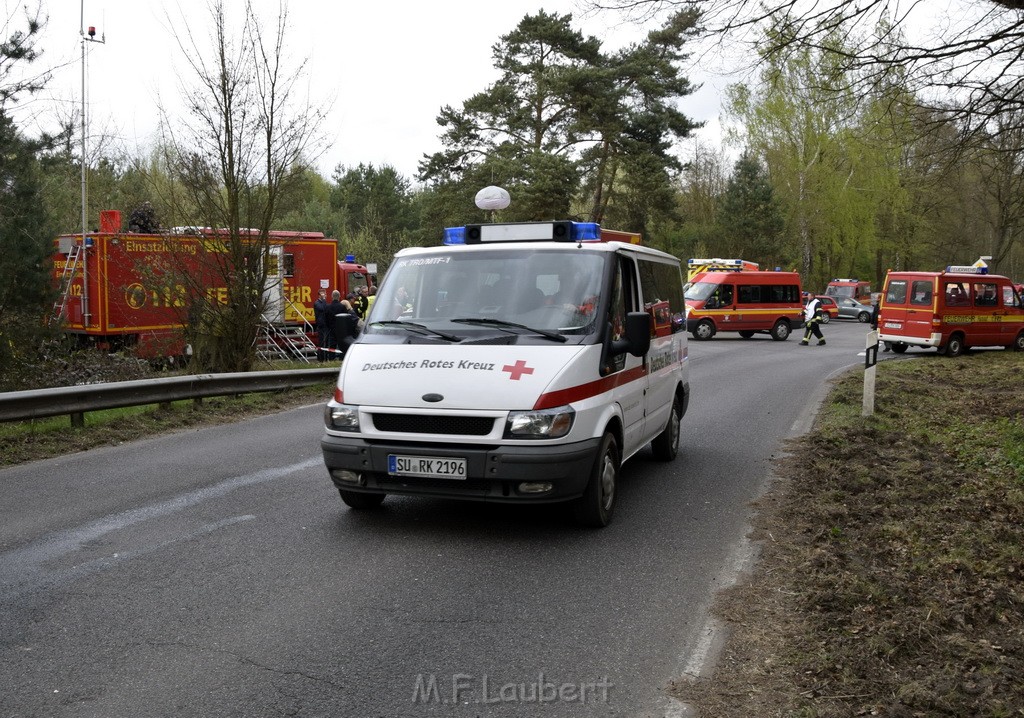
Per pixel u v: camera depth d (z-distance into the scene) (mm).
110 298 17109
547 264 6629
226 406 12516
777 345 29812
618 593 5035
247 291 15070
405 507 6883
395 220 68312
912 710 3570
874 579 5148
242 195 14797
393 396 5926
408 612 4703
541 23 35594
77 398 10062
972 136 9625
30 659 4047
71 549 5730
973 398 14281
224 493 7316
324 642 4293
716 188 63938
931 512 6738
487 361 5977
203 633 4371
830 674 3912
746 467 8688
